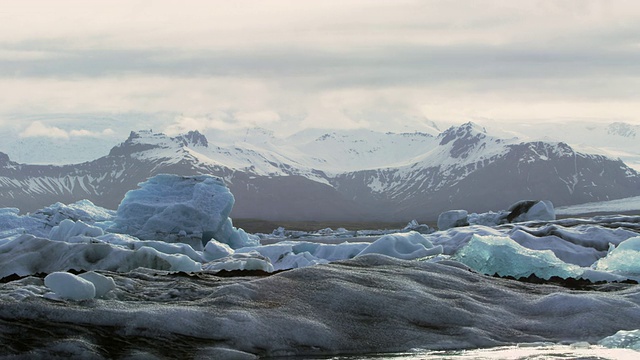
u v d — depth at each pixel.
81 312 17.64
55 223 66.25
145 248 27.39
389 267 23.16
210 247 39.16
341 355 18.16
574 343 19.22
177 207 63.91
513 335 19.75
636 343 18.84
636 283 26.23
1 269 27.31
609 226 50.78
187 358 16.89
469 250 29.03
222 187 66.31
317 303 19.94
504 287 22.77
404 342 18.95
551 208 76.19
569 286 24.67
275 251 39.81
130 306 18.42
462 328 19.67
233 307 19.11
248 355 17.39
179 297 19.92
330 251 42.00
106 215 73.25
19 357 16.14
